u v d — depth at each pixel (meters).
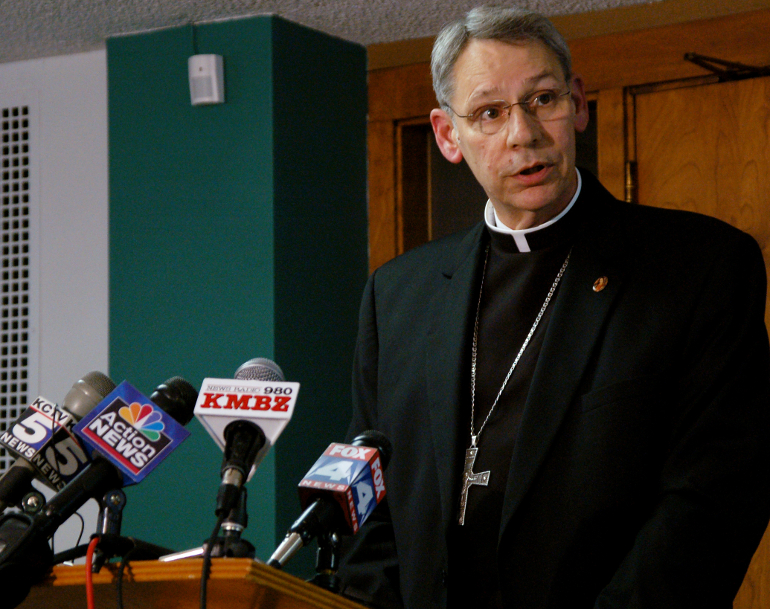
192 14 3.20
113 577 0.99
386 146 3.51
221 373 3.15
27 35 3.38
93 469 1.15
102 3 3.10
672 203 3.17
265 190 3.14
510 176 1.56
